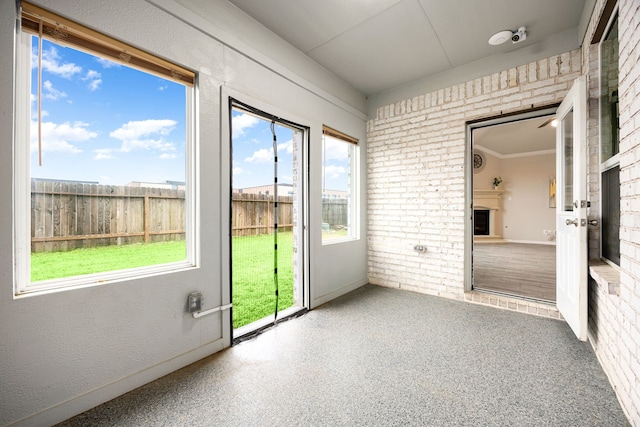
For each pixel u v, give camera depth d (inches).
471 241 119.7
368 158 145.5
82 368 52.6
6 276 44.6
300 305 108.3
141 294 60.7
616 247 66.9
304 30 92.0
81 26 52.7
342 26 90.4
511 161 312.7
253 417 51.1
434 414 51.4
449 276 119.5
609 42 73.0
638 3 45.9
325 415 51.4
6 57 44.7
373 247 143.7
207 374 64.9
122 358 57.8
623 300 52.1
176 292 66.9
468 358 70.9
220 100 76.4
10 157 45.1
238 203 103.0
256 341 81.4
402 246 133.3
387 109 138.1
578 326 74.3
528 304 101.2
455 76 117.1
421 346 77.5
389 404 54.2
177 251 73.0
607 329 62.2
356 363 69.1
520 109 102.4
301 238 108.9
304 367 67.5
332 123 121.2
